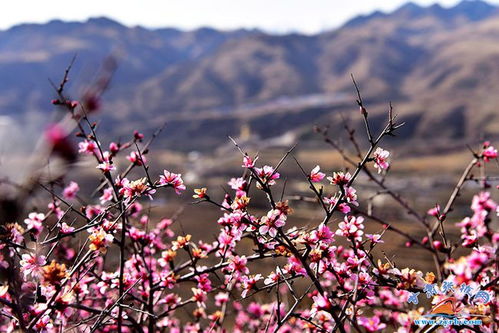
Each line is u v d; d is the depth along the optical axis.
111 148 4.02
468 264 2.53
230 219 3.20
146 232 3.89
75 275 3.64
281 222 2.88
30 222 3.22
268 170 3.09
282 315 4.47
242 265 3.30
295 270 3.17
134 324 3.46
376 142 3.17
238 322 5.50
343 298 3.45
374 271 3.08
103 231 3.09
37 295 2.91
